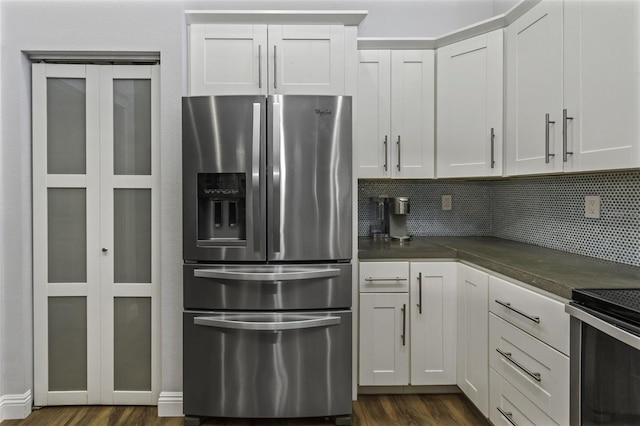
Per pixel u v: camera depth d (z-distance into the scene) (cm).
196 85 235
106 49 229
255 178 209
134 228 241
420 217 317
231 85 235
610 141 154
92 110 238
